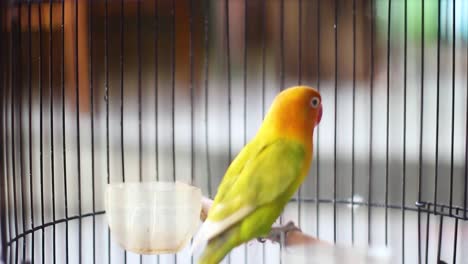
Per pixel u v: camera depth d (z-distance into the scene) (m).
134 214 1.01
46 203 1.58
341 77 1.89
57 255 1.54
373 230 1.66
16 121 1.23
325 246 1.06
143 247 1.01
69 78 1.55
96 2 1.61
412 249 1.52
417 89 1.89
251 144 0.99
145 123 1.90
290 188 0.96
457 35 1.69
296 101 0.96
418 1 1.75
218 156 1.85
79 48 1.50
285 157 0.95
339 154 1.85
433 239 1.46
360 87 1.89
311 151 0.98
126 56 1.88
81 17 1.50
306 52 1.90
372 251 1.06
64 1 1.11
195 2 1.88
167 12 1.86
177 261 1.13
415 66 1.86
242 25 1.96
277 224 1.08
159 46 1.89
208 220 0.98
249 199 0.96
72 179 1.69
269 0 1.93
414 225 1.68
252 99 1.94
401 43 1.82
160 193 1.01
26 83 1.31
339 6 1.87
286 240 1.06
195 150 1.88
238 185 0.97
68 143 1.68
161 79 1.91
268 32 1.95
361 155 1.87
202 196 1.14
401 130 1.89
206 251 0.96
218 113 1.94
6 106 0.93
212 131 1.92
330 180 1.81
